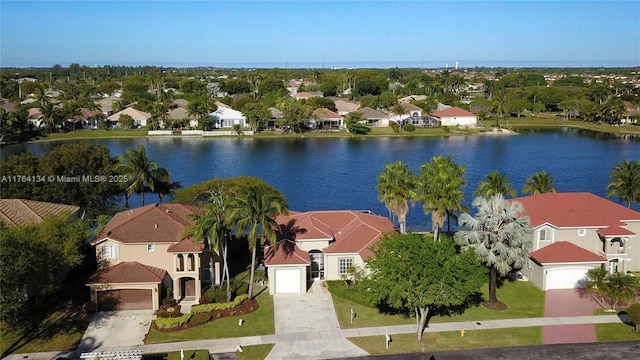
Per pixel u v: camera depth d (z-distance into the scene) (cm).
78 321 5312
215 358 4675
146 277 5534
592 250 6322
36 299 5662
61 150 8288
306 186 12194
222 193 7275
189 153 16300
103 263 5791
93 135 19188
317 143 18400
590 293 5912
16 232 5088
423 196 6500
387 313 5509
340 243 6319
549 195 7050
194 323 5238
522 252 5497
